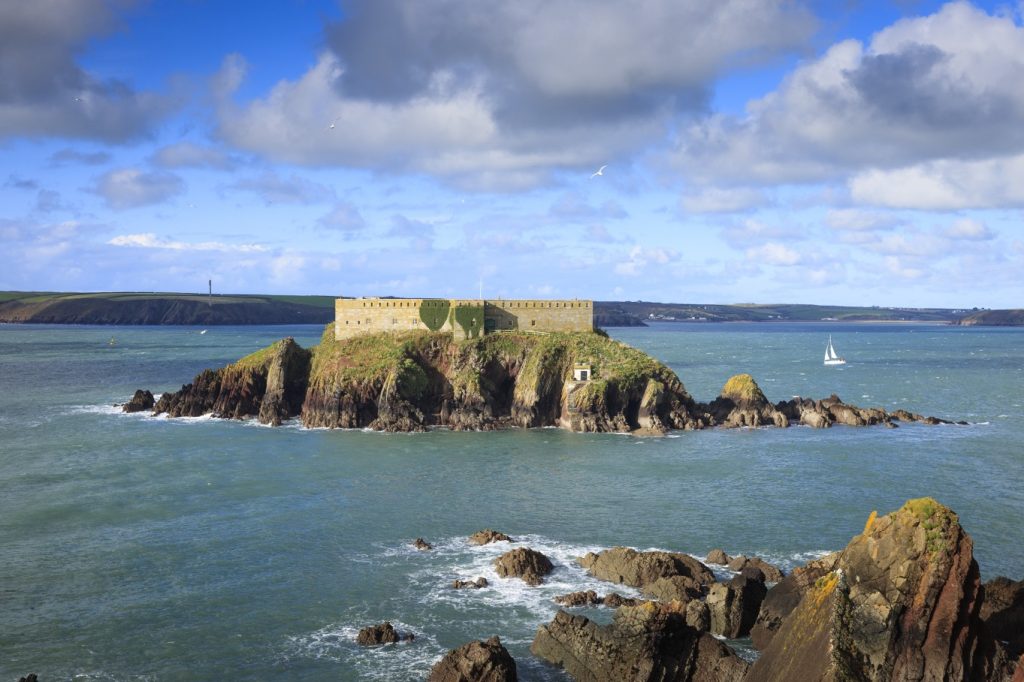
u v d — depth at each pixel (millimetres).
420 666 53781
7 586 66438
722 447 122250
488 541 76188
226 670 53375
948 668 42312
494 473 104438
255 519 84188
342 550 74750
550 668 53500
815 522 82000
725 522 82188
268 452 118625
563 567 70188
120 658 54906
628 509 87188
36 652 55625
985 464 108562
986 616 54469
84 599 64062
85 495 93312
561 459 113500
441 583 67062
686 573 66438
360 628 59125
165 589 65938
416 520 83750
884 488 95250
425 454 117312
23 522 83062
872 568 44688
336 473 104625
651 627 50812
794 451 118500
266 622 60094
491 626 59469
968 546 43531
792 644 46375
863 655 43281
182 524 82500
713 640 51656
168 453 117500
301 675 52688
